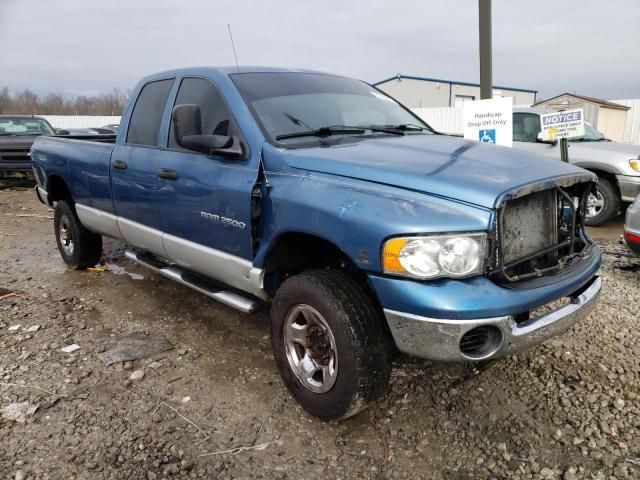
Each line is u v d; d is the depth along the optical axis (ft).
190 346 12.78
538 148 27.17
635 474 8.22
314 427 9.57
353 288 9.02
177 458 8.77
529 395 10.40
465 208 8.13
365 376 8.69
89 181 16.10
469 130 18.13
